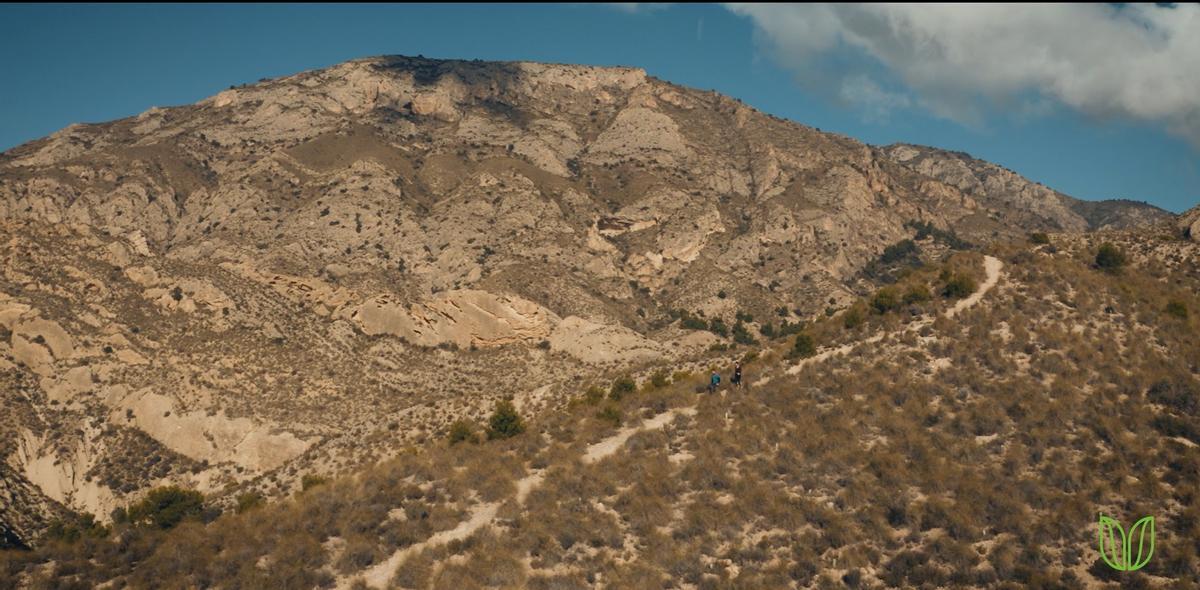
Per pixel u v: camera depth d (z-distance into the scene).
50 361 94.69
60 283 106.00
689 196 176.75
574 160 195.88
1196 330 58.72
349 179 164.50
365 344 110.06
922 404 53.03
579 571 40.41
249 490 70.25
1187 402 50.44
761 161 199.75
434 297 123.69
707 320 134.62
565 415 62.59
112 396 92.06
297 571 40.81
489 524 45.59
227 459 86.44
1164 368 54.38
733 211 180.38
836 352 62.00
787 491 46.28
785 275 154.50
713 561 40.84
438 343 111.56
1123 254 70.12
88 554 43.31
